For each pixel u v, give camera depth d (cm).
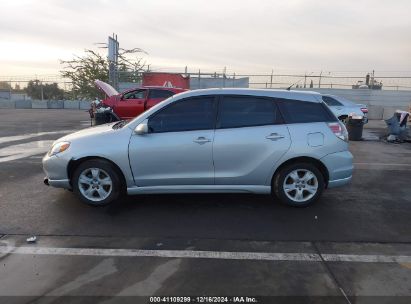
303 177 537
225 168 520
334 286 334
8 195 588
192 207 539
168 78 2594
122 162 513
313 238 439
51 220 485
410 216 519
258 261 379
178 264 371
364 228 472
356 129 1362
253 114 527
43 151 991
